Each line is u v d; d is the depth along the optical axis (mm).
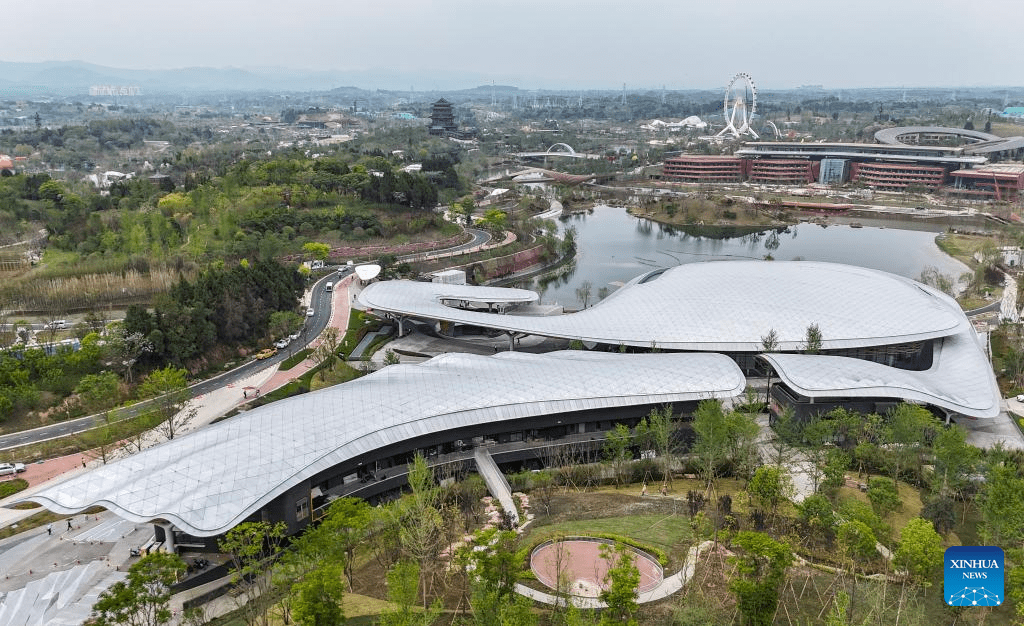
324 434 123125
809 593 91500
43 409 166000
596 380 149250
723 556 99750
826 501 105500
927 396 151500
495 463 136500
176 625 93250
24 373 169625
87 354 178250
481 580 83438
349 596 94438
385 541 100062
